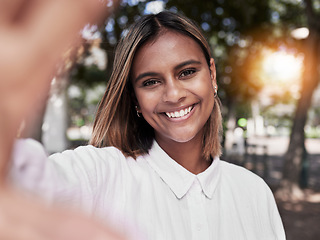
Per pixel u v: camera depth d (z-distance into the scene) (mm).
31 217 141
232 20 10211
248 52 11000
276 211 1548
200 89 1241
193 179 1378
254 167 13477
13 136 136
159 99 1236
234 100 14258
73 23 137
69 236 141
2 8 132
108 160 1223
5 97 134
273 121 35156
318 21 9531
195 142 1459
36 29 135
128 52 1258
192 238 1312
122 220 1158
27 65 135
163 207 1315
